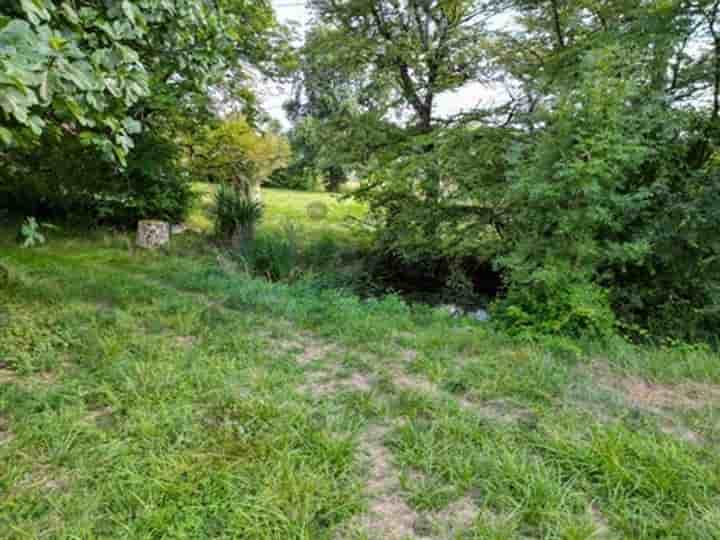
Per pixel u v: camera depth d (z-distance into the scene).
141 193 7.55
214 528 1.37
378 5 7.06
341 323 3.48
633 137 3.42
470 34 6.64
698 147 4.10
